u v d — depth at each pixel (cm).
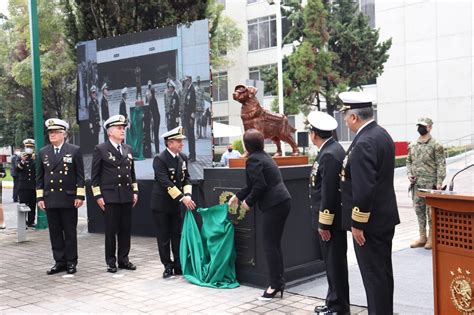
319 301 490
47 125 651
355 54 2295
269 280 523
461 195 304
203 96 793
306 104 2250
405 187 1686
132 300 507
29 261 718
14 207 1523
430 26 2522
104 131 924
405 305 466
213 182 591
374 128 380
